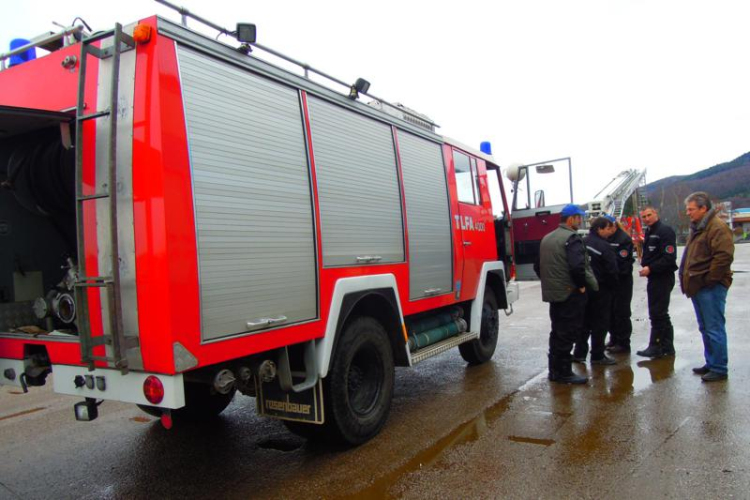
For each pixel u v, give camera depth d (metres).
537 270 6.13
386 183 4.72
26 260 3.72
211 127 3.00
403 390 5.65
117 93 2.81
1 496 3.51
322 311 3.71
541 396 5.19
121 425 4.92
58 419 5.13
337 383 3.86
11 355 3.43
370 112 4.62
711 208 5.35
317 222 3.75
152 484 3.63
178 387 2.68
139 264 2.73
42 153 3.59
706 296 5.39
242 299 3.09
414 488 3.35
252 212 3.22
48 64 3.27
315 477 3.60
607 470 3.46
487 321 6.79
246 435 4.56
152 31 2.75
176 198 2.72
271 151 3.44
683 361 6.28
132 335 2.77
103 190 2.87
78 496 3.49
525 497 3.16
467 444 4.04
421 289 5.13
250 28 3.27
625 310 6.92
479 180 6.75
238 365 3.28
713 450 3.68
